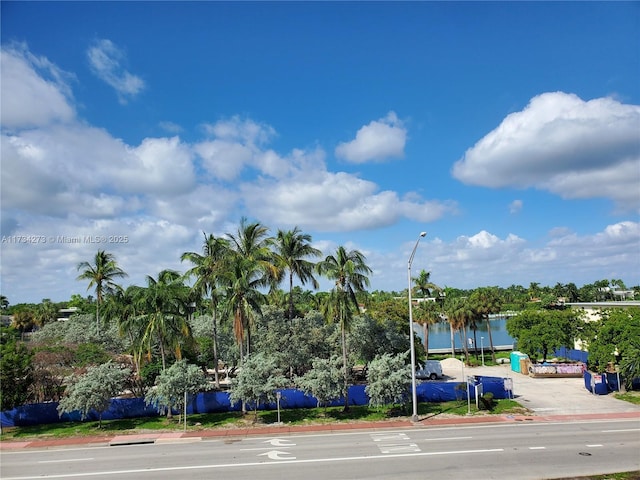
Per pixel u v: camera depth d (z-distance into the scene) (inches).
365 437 954.1
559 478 665.0
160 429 1077.1
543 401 1262.3
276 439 964.0
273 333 1544.0
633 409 1153.4
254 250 1528.1
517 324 2038.6
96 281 2240.4
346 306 1262.3
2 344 1270.9
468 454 802.8
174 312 1304.1
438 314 2610.7
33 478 764.0
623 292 5792.3
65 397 1160.8
